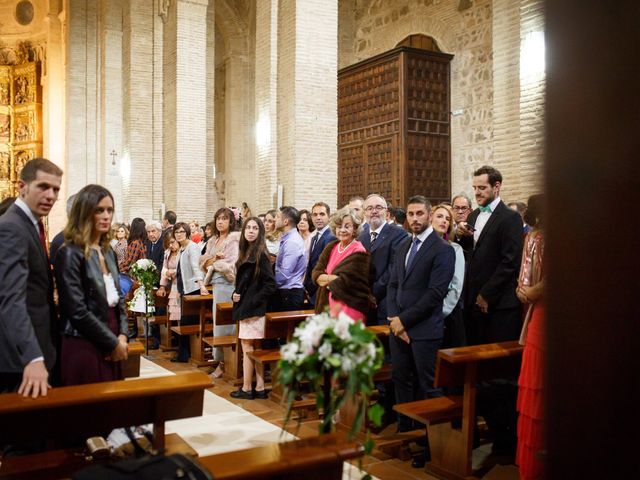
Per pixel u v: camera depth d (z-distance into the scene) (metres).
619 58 0.71
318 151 11.22
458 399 4.55
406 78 14.80
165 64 16.64
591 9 0.72
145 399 3.46
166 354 9.05
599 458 0.74
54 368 3.68
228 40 22.70
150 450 3.52
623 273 0.71
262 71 12.40
